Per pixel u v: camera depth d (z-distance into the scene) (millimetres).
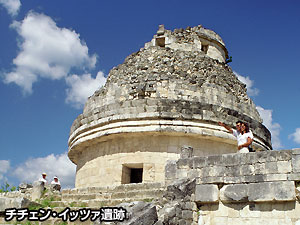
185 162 13125
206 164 12758
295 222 11055
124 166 20391
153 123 20109
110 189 15430
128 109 20844
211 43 28203
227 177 12297
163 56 24422
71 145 23906
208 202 12398
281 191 11289
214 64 25547
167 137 20266
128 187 14953
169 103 20688
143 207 10828
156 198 12891
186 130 19906
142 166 20266
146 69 23609
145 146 20172
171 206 11195
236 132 14531
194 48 26406
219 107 21266
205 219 12367
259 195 11578
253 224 11648
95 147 22141
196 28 27750
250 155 12172
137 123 20281
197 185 12633
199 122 20453
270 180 11578
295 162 11383
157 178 19359
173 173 13172
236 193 11961
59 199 16312
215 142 20906
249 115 23734
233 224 11938
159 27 27359
